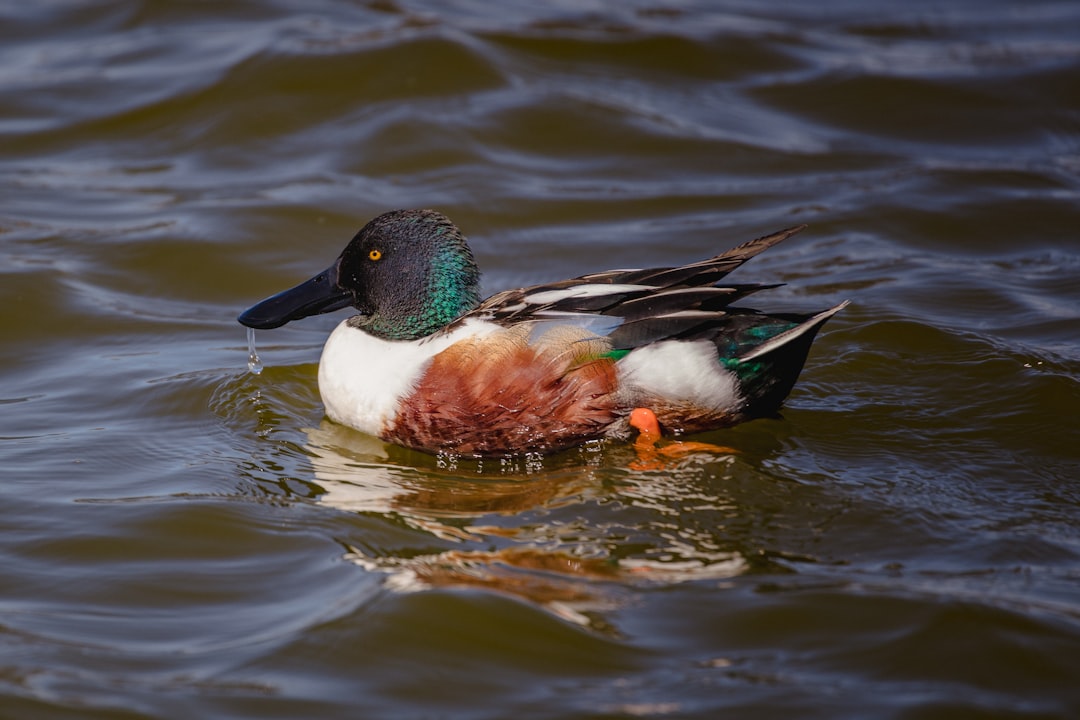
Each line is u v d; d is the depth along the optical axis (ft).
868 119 65.46
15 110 64.08
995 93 67.15
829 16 78.79
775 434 36.91
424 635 27.50
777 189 58.85
